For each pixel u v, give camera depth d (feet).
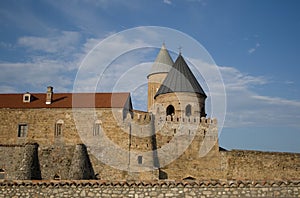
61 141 154.92
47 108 158.92
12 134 158.71
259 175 162.30
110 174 141.49
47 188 70.03
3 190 70.59
